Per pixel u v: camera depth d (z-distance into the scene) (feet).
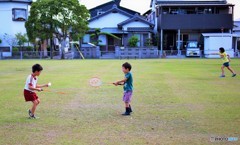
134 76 44.86
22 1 107.45
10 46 105.29
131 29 108.47
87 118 20.49
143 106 24.22
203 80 40.04
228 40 101.04
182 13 106.32
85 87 34.01
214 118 20.35
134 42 103.40
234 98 27.40
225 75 45.80
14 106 24.34
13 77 44.65
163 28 104.17
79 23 92.53
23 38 102.06
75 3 91.20
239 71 51.67
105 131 17.52
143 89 32.73
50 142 15.67
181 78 42.22
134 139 16.10
